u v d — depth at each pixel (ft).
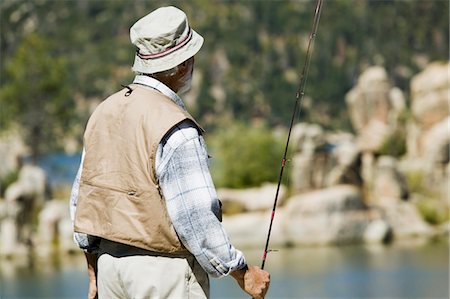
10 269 159.43
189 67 24.02
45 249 184.55
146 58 23.59
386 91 241.76
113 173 23.16
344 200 185.78
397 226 192.75
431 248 174.50
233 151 224.74
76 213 23.68
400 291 118.62
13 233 182.91
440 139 214.90
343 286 124.57
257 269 23.26
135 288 22.88
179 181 22.43
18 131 355.36
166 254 22.74
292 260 158.92
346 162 192.75
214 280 126.93
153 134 22.68
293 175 193.36
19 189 186.50
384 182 200.03
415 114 233.14
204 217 22.26
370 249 175.52
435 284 124.57
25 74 358.23
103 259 23.40
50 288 131.13
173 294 22.76
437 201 208.03
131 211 22.76
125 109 23.45
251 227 181.78
